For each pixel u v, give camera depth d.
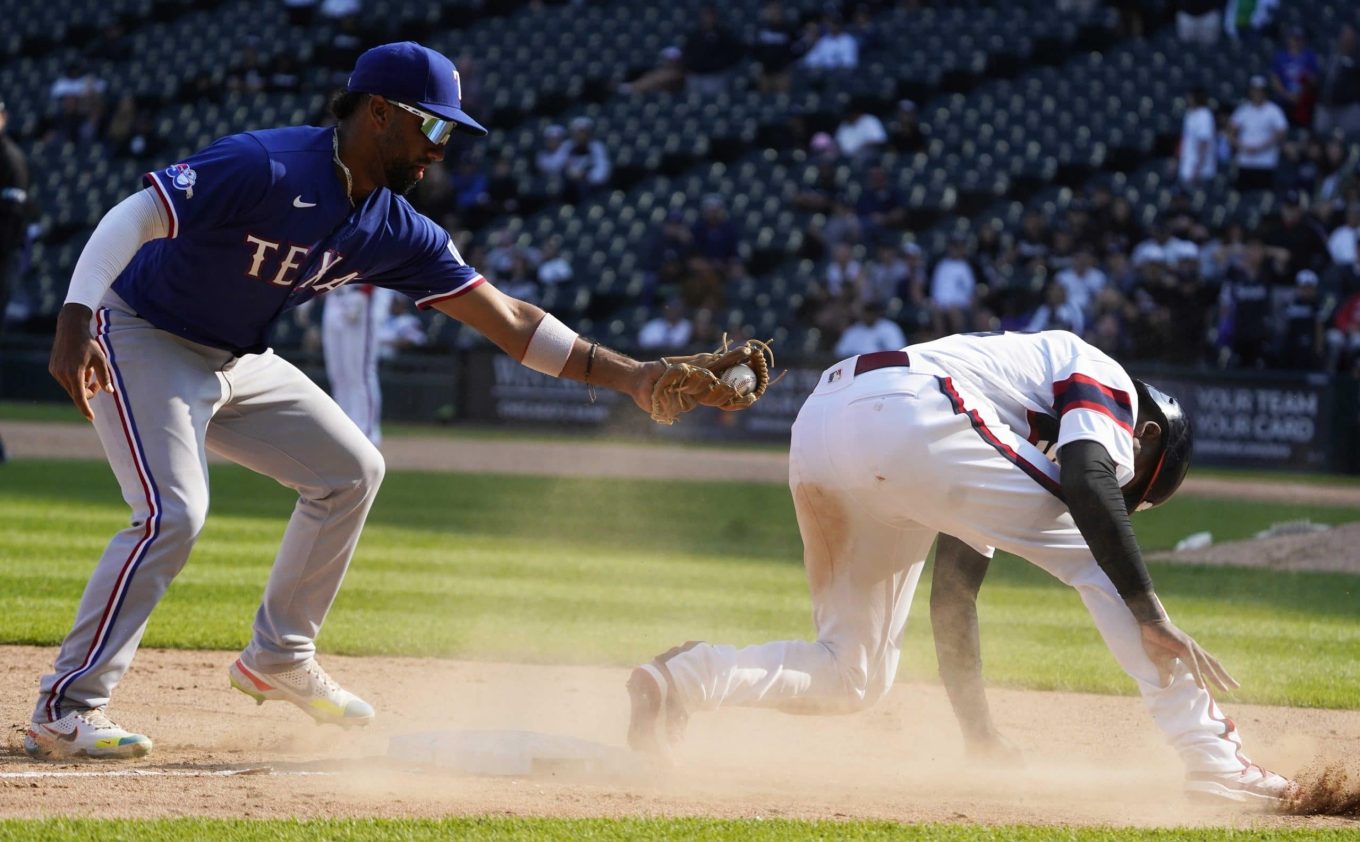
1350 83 78.12
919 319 72.56
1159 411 15.90
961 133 86.06
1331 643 27.05
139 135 97.44
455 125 15.20
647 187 87.69
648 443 76.38
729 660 15.46
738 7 98.56
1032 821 13.88
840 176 83.62
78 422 75.19
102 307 15.36
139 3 110.25
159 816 13.02
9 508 41.44
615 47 98.19
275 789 14.26
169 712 18.53
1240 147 76.62
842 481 15.33
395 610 27.77
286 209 14.76
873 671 16.09
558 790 14.56
